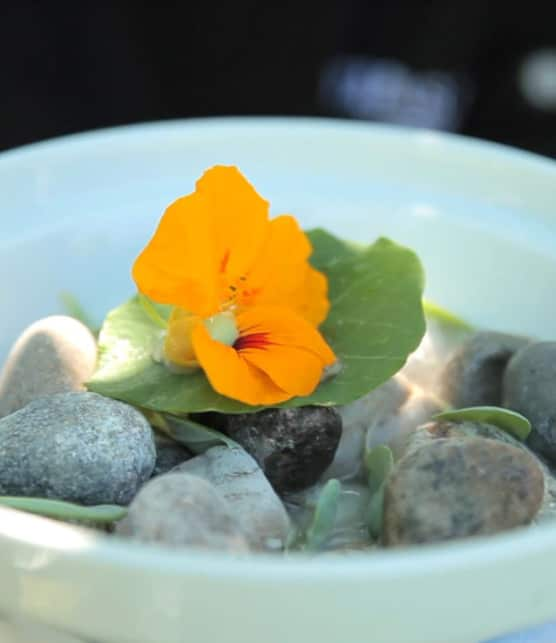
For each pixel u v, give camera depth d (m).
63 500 0.27
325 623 0.22
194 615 0.22
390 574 0.21
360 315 0.32
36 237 0.34
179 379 0.30
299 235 0.31
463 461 0.26
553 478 0.29
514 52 0.69
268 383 0.29
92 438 0.27
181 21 0.62
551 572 0.22
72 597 0.22
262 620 0.22
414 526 0.26
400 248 0.33
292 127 0.37
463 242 0.36
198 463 0.28
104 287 0.36
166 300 0.29
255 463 0.28
